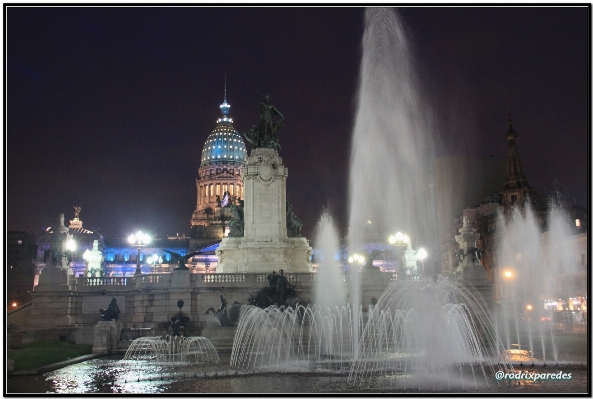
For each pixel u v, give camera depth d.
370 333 54.50
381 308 62.81
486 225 124.62
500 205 124.69
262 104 79.31
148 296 64.25
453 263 126.25
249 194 76.56
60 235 66.19
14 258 147.25
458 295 66.31
